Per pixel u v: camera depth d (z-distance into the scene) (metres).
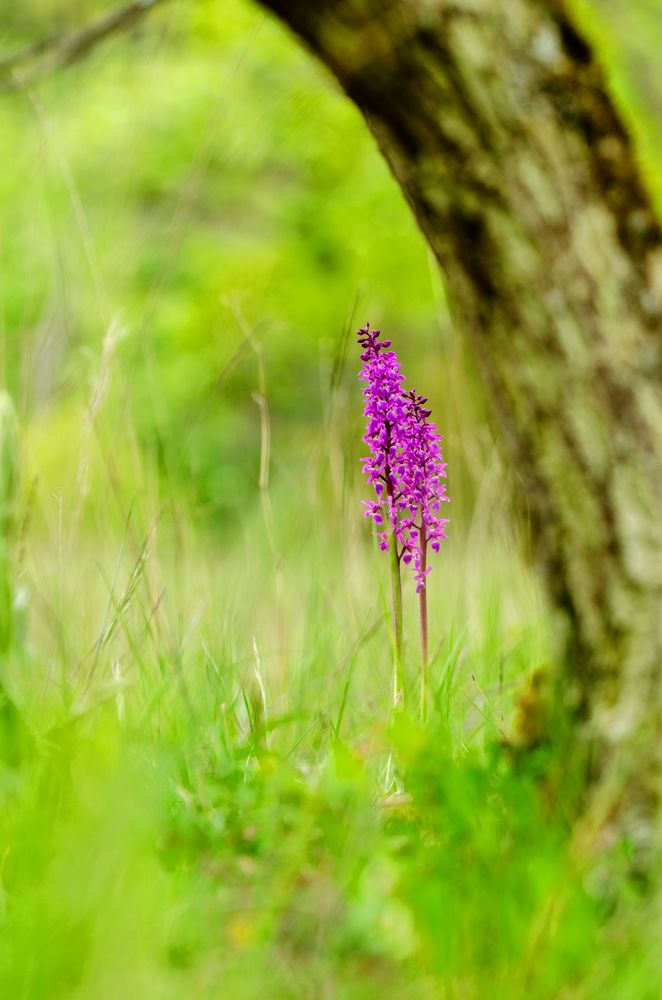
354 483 3.64
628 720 2.95
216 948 2.91
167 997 2.84
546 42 2.91
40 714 3.16
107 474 3.48
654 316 2.93
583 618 2.97
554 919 2.85
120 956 2.83
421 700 3.25
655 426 2.93
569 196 2.92
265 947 2.89
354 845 2.96
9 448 3.23
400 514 3.16
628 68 6.00
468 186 2.93
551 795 3.00
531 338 2.94
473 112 2.91
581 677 2.98
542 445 2.96
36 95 3.58
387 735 3.02
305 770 3.20
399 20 2.88
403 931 2.91
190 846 3.04
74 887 2.87
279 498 3.75
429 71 2.90
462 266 2.96
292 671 3.53
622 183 2.93
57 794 2.99
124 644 3.47
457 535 3.78
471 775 3.02
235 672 3.43
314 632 3.54
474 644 3.57
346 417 3.63
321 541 3.63
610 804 2.95
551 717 3.00
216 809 3.10
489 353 2.97
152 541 3.45
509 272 2.93
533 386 2.95
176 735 3.21
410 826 3.03
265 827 3.04
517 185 2.92
